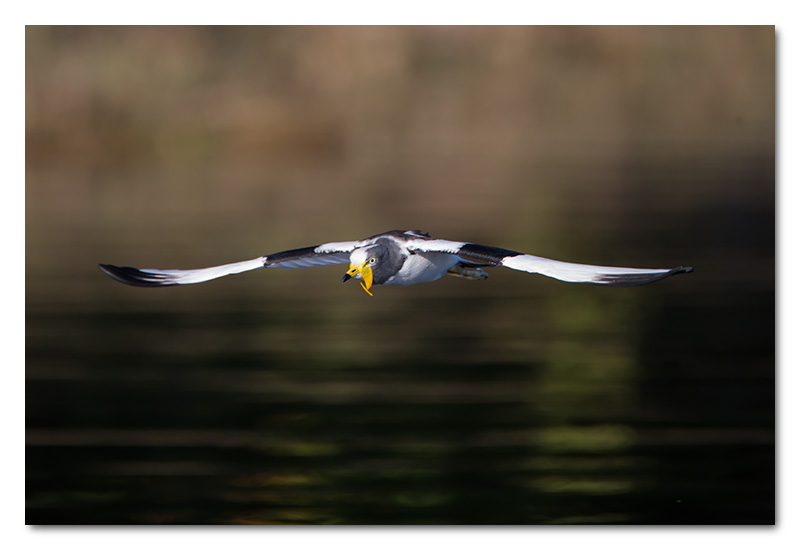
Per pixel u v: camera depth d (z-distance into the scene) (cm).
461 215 2331
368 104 3303
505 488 1002
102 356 1426
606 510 951
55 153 2941
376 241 905
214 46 3142
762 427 1131
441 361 1388
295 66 3222
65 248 2052
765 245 2050
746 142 3391
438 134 3384
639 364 1366
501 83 3425
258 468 1048
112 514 965
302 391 1260
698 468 1033
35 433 1147
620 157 3234
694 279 1809
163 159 3030
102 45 3005
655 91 3444
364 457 1075
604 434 1116
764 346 1438
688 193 2606
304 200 2594
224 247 2023
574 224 2239
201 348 1464
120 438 1118
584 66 3478
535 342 1475
